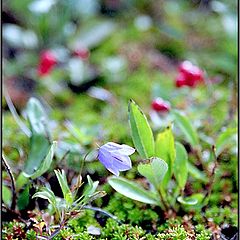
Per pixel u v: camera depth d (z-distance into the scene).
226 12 0.84
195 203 0.59
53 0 0.82
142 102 0.76
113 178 0.58
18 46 0.86
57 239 0.57
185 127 0.63
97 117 0.74
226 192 0.64
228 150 0.67
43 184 0.62
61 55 0.84
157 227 0.60
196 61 0.84
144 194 0.59
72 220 0.59
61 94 0.79
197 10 0.94
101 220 0.61
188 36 0.89
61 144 0.65
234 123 0.70
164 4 0.94
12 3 0.86
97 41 0.87
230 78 0.81
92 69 0.83
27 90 0.80
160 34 0.89
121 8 0.95
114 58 0.84
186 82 0.71
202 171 0.66
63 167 0.64
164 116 0.67
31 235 0.57
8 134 0.70
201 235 0.58
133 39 0.88
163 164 0.56
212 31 0.89
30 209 0.61
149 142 0.56
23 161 0.66
